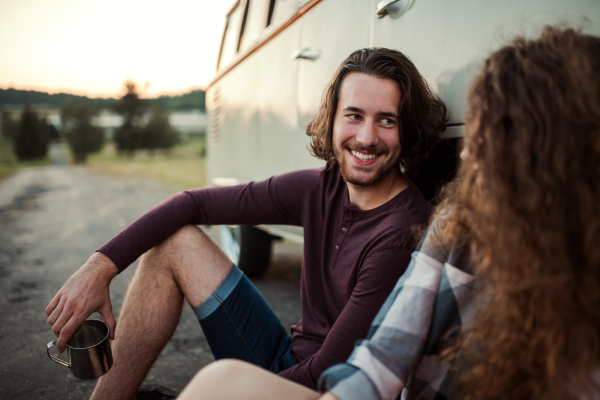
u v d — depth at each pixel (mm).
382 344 732
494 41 1003
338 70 1166
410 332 741
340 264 1113
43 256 3945
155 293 1235
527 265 607
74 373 1080
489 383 648
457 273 748
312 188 1285
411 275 797
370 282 974
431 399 769
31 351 1985
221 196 1393
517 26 957
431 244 803
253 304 1269
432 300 768
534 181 603
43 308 2572
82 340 1167
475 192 711
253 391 684
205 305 1219
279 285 2973
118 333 1207
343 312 993
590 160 585
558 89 609
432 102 1149
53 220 6273
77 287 1150
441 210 836
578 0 849
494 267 662
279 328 1312
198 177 14008
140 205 7738
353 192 1155
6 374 1763
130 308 1222
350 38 1597
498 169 642
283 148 2273
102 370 1080
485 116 674
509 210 626
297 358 1173
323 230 1203
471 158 708
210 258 1260
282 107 2273
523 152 614
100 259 1193
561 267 582
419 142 1155
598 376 573
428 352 765
